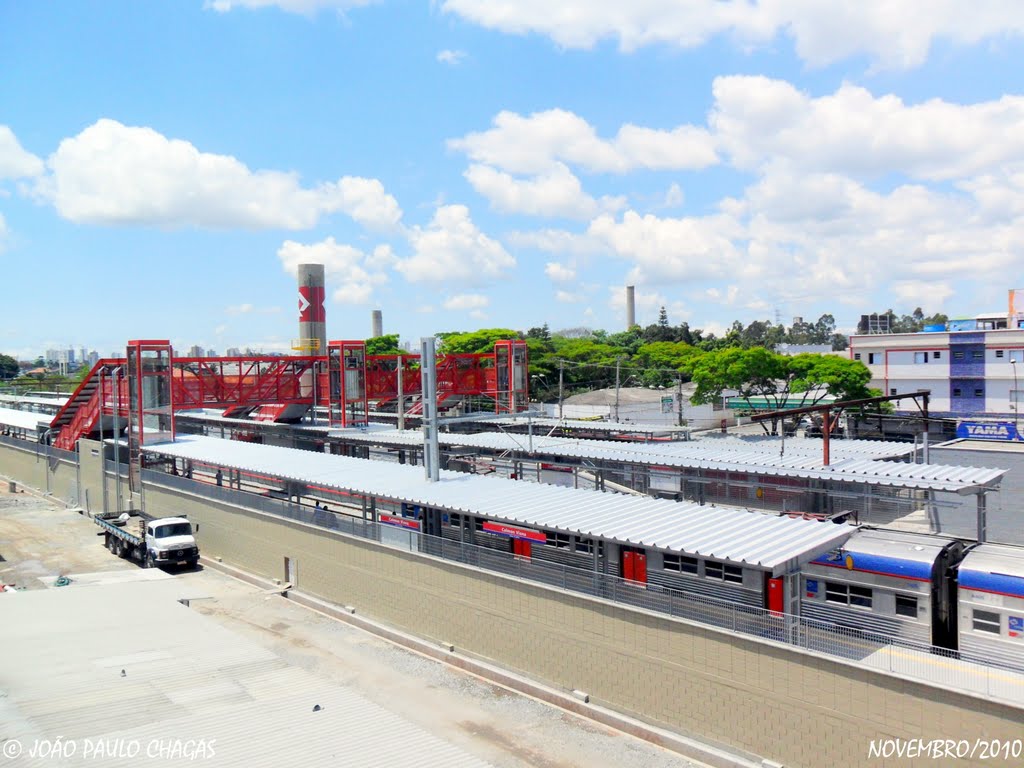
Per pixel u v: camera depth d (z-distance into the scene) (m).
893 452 37.06
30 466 70.69
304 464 38.91
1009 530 35.06
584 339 153.50
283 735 16.73
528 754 19.67
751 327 180.38
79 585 33.00
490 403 75.50
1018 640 18.92
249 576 37.72
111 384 54.19
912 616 20.75
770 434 66.75
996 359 71.62
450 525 31.20
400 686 24.25
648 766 18.98
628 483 43.72
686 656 19.83
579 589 22.83
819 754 17.36
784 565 19.20
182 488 44.59
